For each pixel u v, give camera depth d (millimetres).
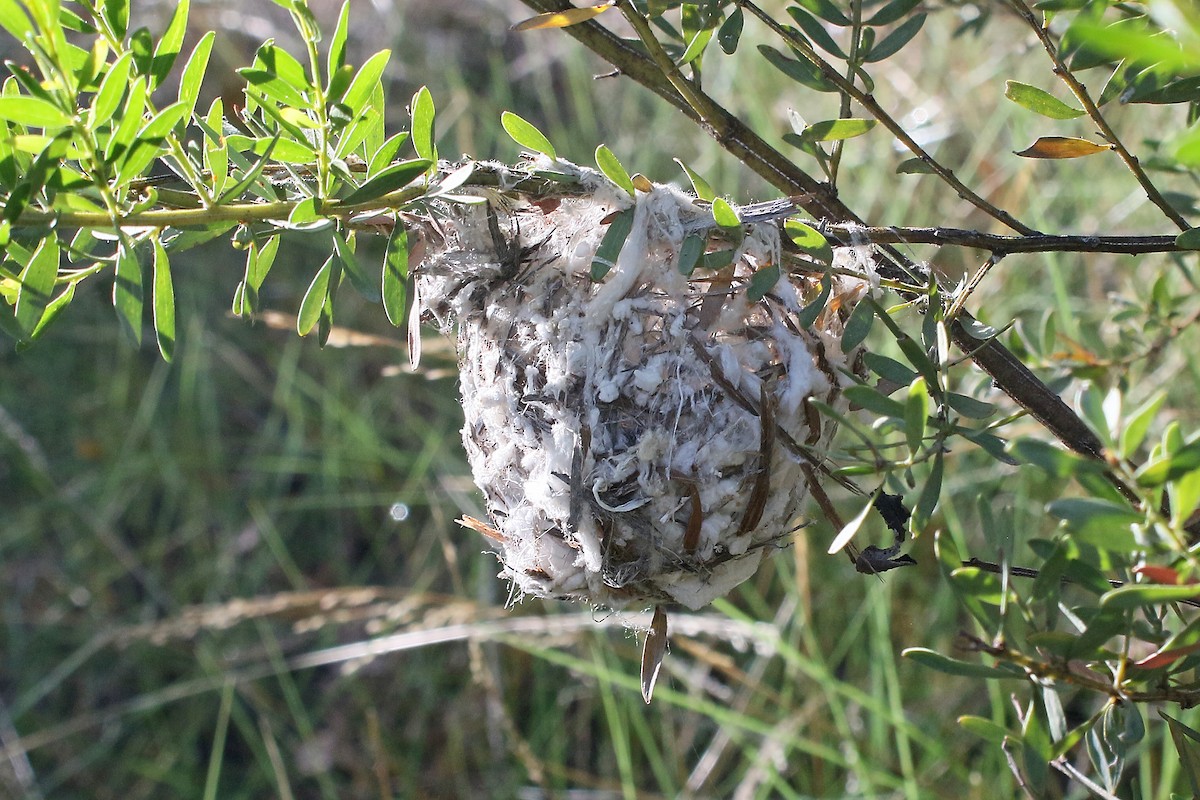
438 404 1053
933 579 811
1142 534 411
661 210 488
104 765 995
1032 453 412
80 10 538
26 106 429
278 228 463
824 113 964
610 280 496
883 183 904
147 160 441
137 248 458
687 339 497
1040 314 758
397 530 1062
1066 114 467
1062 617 660
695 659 831
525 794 838
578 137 1134
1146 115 806
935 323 474
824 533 820
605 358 498
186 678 1014
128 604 1079
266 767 942
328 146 456
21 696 1018
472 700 914
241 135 463
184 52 1181
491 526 533
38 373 1204
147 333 1215
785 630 801
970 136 968
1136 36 339
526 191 481
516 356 510
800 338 493
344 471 1054
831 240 480
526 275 508
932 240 480
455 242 507
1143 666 434
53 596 1084
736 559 503
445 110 1157
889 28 765
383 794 786
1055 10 458
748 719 710
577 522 497
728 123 491
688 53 475
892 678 686
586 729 877
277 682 1005
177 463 1104
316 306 470
